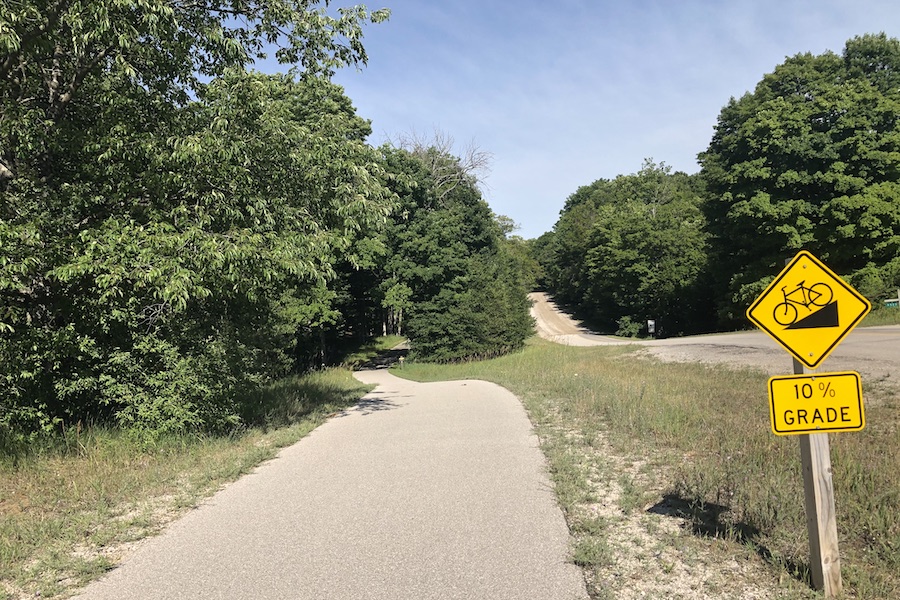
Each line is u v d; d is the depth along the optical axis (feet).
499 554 15.24
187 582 14.15
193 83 39.75
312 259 38.27
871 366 47.19
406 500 20.42
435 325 141.08
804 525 15.49
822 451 12.67
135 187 35.14
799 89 145.07
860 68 152.76
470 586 13.46
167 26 33.50
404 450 29.35
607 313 243.81
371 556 15.40
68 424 32.73
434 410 45.14
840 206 117.19
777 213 123.75
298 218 41.24
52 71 35.29
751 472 19.97
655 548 15.08
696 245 198.90
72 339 31.01
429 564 14.75
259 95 37.09
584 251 286.05
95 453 27.09
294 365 115.85
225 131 35.65
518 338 146.61
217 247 31.94
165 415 30.48
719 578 13.25
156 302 33.47
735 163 138.62
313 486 22.94
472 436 32.22
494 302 142.31
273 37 41.50
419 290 147.54
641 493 19.63
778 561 13.71
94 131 35.14
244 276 34.55
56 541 17.11
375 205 43.37
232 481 24.31
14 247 28.40
